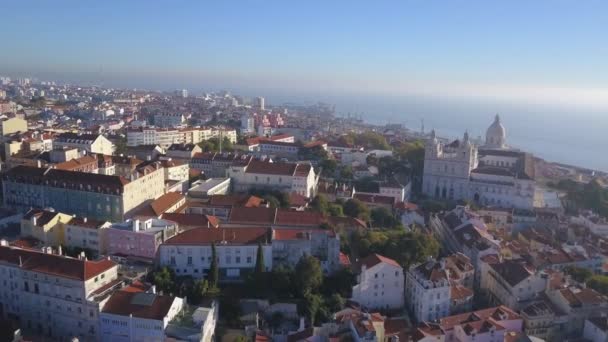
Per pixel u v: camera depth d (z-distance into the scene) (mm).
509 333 187250
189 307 182750
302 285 199750
